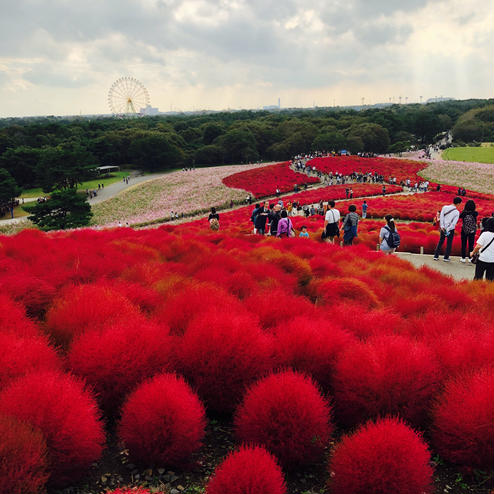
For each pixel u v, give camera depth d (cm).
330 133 11650
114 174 10594
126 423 281
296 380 294
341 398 337
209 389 337
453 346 378
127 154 11450
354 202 3962
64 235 1367
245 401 297
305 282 770
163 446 276
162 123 15000
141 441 274
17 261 752
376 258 1049
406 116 15212
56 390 259
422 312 589
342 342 385
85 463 262
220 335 341
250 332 350
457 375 334
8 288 507
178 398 278
